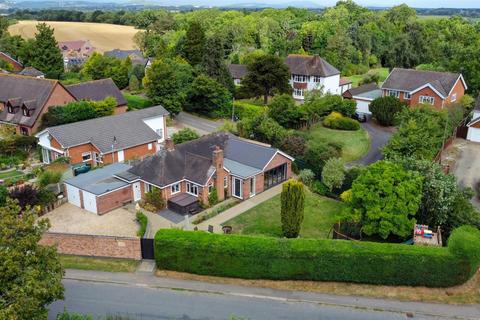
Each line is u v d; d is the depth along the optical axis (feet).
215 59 264.93
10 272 71.10
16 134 197.77
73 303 99.81
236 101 263.70
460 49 294.25
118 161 176.14
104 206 139.44
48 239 118.62
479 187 150.00
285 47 376.89
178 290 104.58
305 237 125.18
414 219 114.83
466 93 253.24
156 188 141.79
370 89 258.98
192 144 159.43
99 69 309.22
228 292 103.86
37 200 138.31
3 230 75.46
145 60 363.56
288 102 215.51
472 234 103.45
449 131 185.57
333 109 226.79
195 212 140.46
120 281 107.86
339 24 432.66
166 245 108.68
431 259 100.48
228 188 150.51
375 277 103.55
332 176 144.87
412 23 423.64
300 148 175.01
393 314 96.02
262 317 95.14
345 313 96.43
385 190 114.32
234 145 165.07
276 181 161.07
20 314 68.54
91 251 117.80
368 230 116.06
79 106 206.69
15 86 213.05
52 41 309.42
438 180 120.98
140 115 195.11
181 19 575.38
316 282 106.32
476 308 97.19
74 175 165.37
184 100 247.70
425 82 233.96
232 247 106.01
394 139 153.17
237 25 421.18
